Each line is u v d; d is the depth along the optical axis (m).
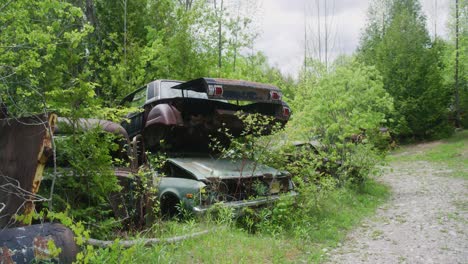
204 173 7.00
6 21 6.88
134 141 6.45
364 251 6.42
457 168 16.17
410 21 29.09
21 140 4.16
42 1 7.15
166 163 7.64
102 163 5.32
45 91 5.64
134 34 16.59
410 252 6.32
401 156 21.77
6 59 5.90
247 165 7.90
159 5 16.70
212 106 8.27
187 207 6.65
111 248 4.41
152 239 5.32
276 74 18.41
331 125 11.37
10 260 3.12
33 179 3.89
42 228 3.52
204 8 13.83
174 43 12.99
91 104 5.43
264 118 8.27
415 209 9.53
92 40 13.21
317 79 13.96
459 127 29.52
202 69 13.24
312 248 6.39
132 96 9.25
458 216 8.58
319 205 8.39
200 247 5.46
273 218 7.15
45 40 6.14
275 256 5.71
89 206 5.43
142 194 6.11
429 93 25.89
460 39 28.38
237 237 6.13
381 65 27.48
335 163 10.85
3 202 4.04
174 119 7.55
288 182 8.06
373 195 11.48
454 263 5.78
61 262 3.35
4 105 4.73
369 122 13.04
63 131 5.30
